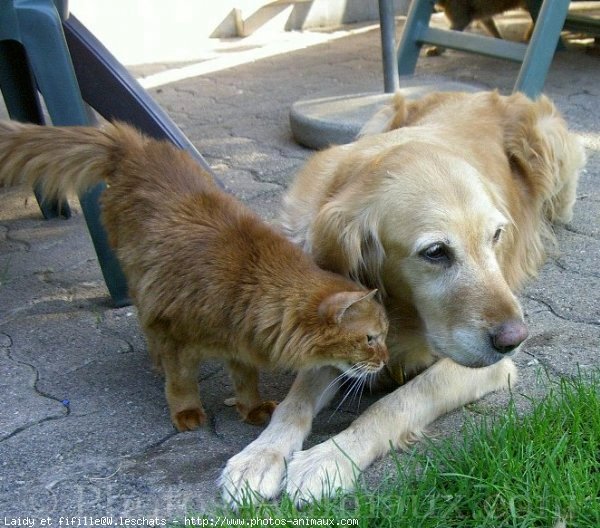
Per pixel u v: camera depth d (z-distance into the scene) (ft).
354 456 3.70
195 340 3.89
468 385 4.09
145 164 4.25
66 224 6.51
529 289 5.21
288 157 7.56
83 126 4.54
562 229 5.98
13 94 5.79
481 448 3.56
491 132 5.25
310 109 7.85
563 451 3.52
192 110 9.45
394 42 8.04
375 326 3.88
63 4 5.17
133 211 4.11
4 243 6.21
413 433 3.94
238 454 3.73
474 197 3.95
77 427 4.07
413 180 3.98
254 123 8.75
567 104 8.51
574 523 3.25
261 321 3.73
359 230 4.09
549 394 3.92
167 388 4.08
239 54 12.28
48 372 4.55
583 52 10.73
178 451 3.87
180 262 3.86
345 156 4.65
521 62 8.41
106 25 12.59
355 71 10.76
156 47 13.00
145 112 5.50
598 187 6.57
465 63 10.73
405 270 4.02
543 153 5.43
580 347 4.51
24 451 3.90
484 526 3.25
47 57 4.68
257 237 3.92
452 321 3.90
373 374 4.22
